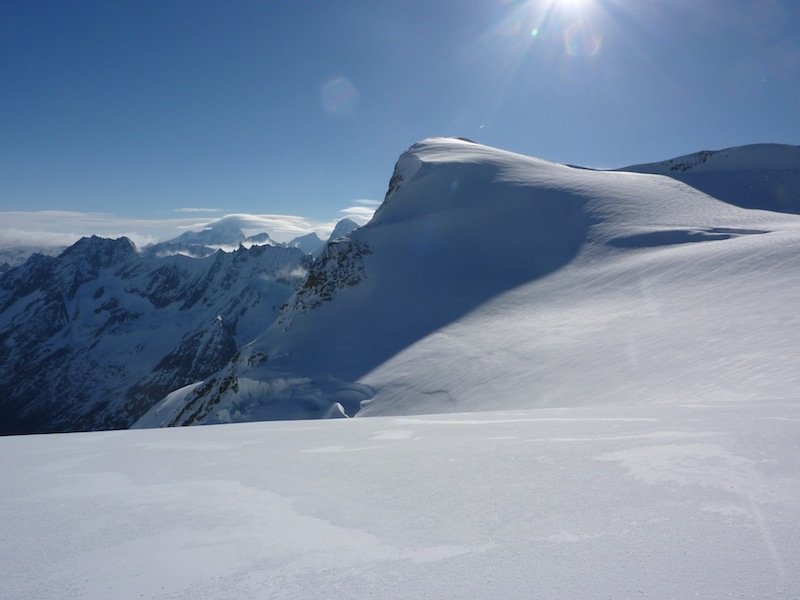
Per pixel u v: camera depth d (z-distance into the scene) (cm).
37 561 381
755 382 1123
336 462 614
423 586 316
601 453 554
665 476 468
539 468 521
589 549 345
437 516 423
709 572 305
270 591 323
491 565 335
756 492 416
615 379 1520
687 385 1254
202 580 342
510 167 6062
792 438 553
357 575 336
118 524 450
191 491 535
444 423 858
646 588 295
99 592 332
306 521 434
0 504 520
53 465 688
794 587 284
